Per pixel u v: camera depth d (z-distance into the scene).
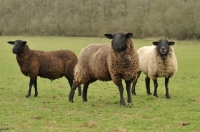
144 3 81.06
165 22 74.31
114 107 11.16
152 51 14.02
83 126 8.57
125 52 10.70
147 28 77.00
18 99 13.26
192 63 31.80
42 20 97.75
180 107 11.17
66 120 9.20
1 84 18.67
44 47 54.28
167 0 75.94
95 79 12.39
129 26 80.75
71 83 14.65
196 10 69.94
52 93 15.35
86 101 12.72
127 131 8.00
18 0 101.44
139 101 12.48
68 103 12.12
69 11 96.94
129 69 10.88
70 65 14.34
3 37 86.44
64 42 66.81
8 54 43.62
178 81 19.91
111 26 86.00
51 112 10.32
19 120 9.22
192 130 8.09
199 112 10.34
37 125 8.67
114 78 11.02
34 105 11.71
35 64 13.87
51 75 14.27
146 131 8.02
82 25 92.25
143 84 18.69
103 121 9.05
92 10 93.94
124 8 88.69
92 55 11.79
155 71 13.55
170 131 7.99
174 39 72.62
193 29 70.25
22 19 100.12
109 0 90.94
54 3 98.75
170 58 13.32
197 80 20.30
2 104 11.85
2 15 100.94
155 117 9.62
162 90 16.09
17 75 23.44
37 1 100.31
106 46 11.62
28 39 77.38
